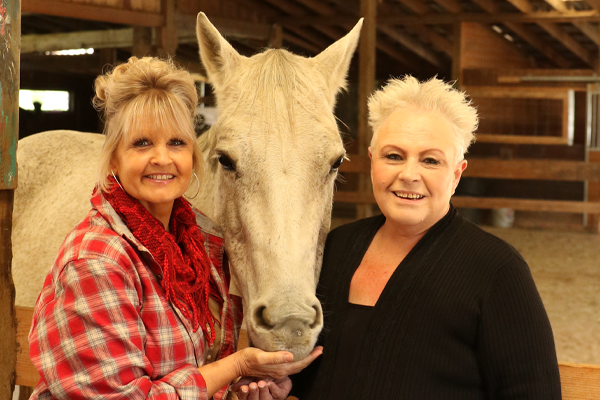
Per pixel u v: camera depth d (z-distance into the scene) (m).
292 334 1.24
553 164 7.65
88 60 10.45
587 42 9.57
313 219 1.40
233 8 8.57
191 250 1.33
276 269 1.30
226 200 1.52
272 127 1.39
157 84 1.26
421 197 1.33
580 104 9.17
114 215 1.22
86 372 1.11
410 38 10.27
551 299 5.24
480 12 8.98
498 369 1.23
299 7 9.32
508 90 9.06
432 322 1.26
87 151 2.59
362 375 1.26
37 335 1.14
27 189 2.57
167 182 1.27
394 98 1.38
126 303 1.14
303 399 1.40
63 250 1.17
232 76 1.57
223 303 1.43
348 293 1.40
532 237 8.27
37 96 11.58
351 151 10.80
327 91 1.56
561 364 1.48
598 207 7.56
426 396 1.24
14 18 1.59
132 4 6.00
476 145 9.35
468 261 1.28
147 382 1.15
